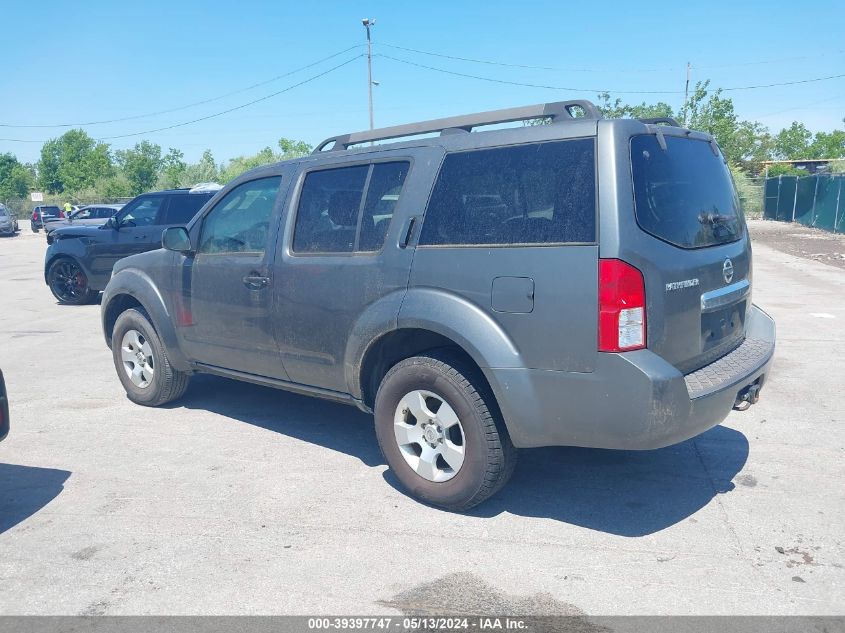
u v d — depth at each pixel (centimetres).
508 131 384
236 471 468
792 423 544
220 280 515
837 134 9231
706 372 378
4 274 1852
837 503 406
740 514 394
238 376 531
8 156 9244
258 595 323
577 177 352
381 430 421
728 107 3962
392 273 409
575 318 344
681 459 476
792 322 928
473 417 378
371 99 4669
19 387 693
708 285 381
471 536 375
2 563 356
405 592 323
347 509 409
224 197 528
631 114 3953
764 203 3812
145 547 369
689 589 321
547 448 502
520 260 360
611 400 340
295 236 470
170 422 573
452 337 378
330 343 446
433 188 404
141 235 1259
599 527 383
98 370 762
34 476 466
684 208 380
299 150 7631
